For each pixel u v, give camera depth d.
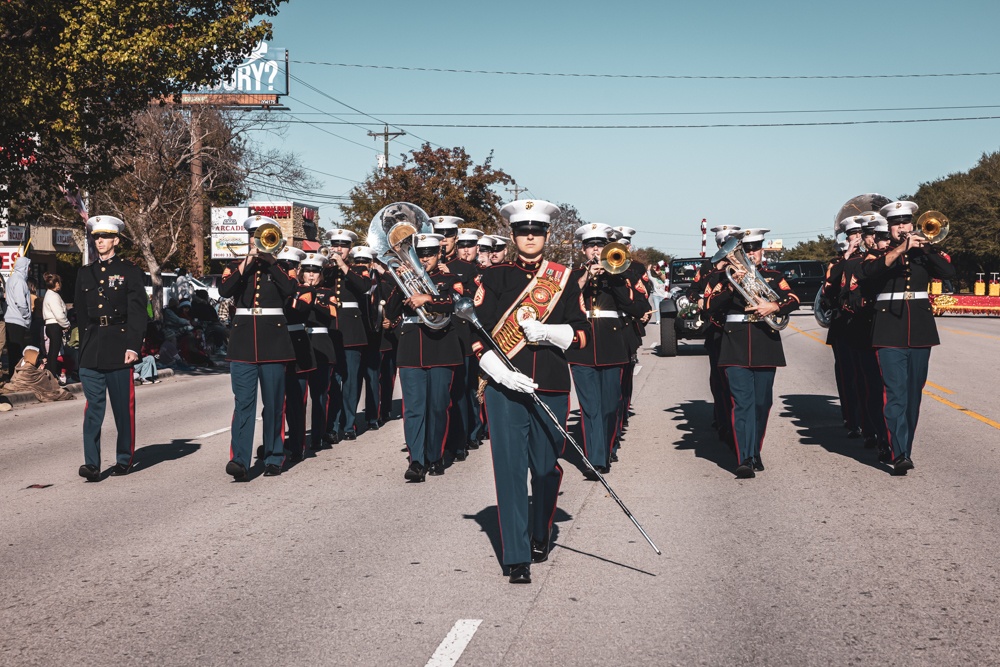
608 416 8.73
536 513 5.76
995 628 4.64
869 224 8.78
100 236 8.69
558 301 5.50
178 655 4.48
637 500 7.45
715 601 5.09
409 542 6.35
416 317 8.47
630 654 4.40
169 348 21.08
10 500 7.80
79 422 12.67
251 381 8.43
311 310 9.46
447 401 8.52
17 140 16.23
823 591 5.22
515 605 5.08
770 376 8.32
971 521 6.61
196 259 38.41
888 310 8.23
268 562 5.93
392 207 8.40
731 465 8.81
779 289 8.20
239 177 38.81
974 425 10.73
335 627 4.80
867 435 9.48
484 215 38.25
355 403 10.81
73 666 4.37
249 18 17.31
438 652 4.45
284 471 8.94
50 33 15.59
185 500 7.72
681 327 20.11
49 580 5.63
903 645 4.45
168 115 36.16
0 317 18.19
